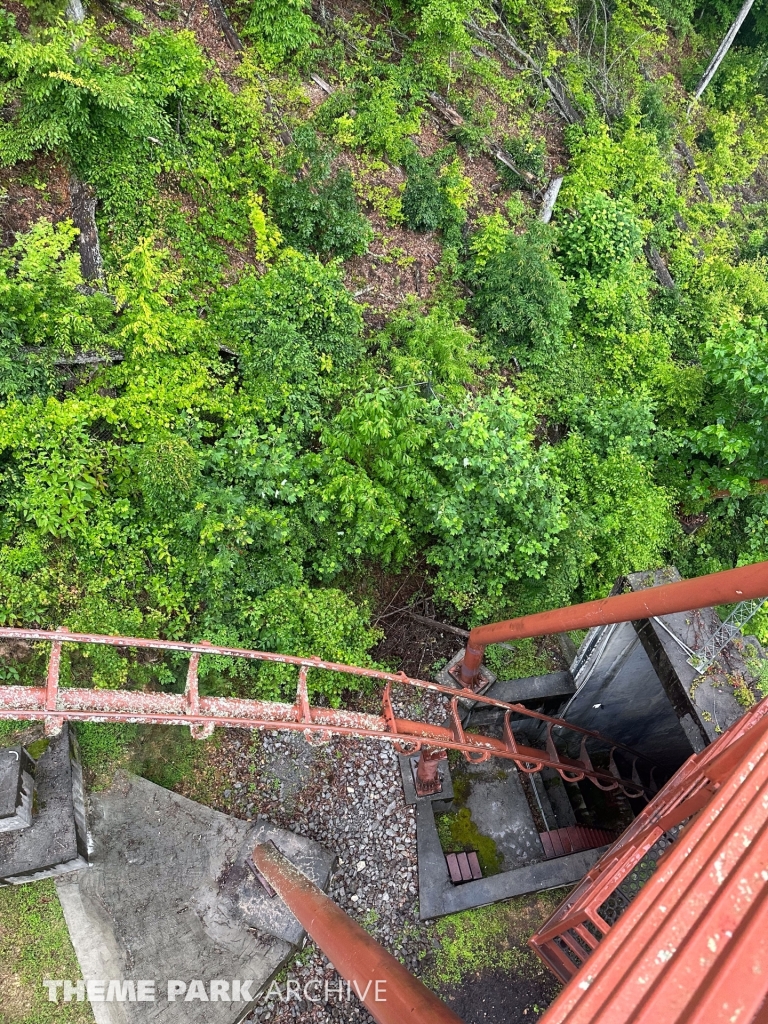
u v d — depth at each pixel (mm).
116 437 10188
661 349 16797
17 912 9219
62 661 9641
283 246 12820
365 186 14500
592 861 11180
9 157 9977
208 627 10562
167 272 11070
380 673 8555
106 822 9984
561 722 12531
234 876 10117
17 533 9469
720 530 15453
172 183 11688
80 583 9781
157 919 9656
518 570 12453
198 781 10773
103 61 11008
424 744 9281
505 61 18422
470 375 13203
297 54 13805
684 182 22125
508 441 11734
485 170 16938
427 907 10734
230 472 10664
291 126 13414
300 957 10086
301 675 7609
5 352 9266
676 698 9898
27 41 10117
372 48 15438
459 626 13359
